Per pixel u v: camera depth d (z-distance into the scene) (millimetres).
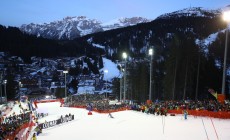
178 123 35219
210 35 199875
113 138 30000
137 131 32906
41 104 84938
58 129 39031
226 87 75812
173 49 69375
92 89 183125
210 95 73000
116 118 45875
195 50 65688
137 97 96188
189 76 65250
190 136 27391
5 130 30984
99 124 41406
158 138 27844
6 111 61156
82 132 35375
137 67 103125
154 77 91750
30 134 34469
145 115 45188
